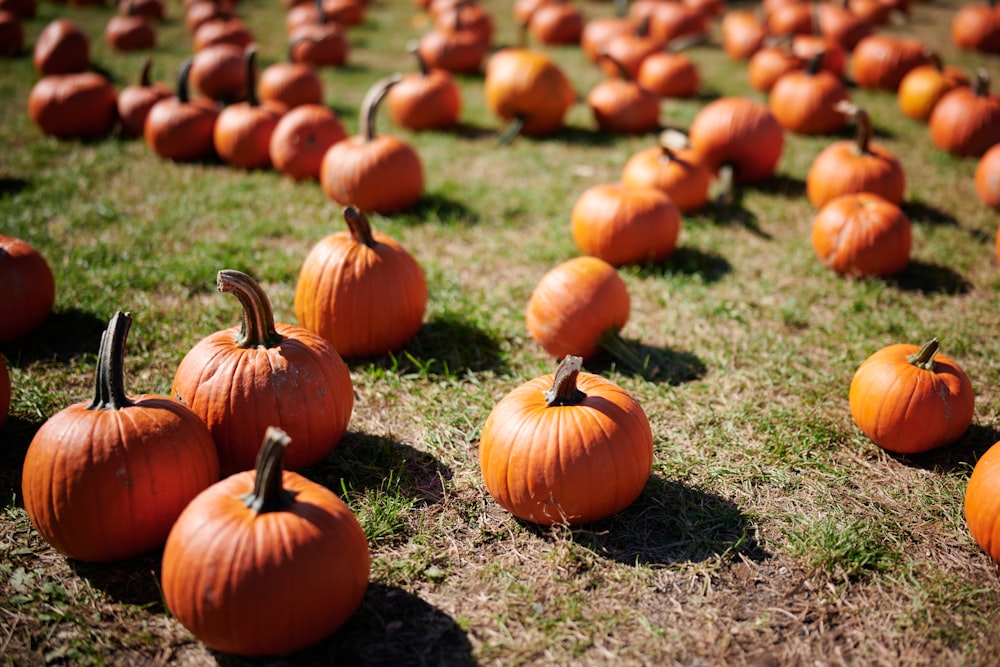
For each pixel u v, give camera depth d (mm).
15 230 1973
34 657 1087
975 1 5047
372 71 3549
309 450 1296
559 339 1563
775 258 1964
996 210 2186
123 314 1172
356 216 1528
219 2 4406
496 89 2654
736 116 2279
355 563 1069
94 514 1123
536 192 2293
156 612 1138
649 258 1889
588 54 3705
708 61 3738
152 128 2432
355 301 1528
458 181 2361
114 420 1140
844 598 1151
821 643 1100
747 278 1889
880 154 2129
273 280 1849
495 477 1219
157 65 3562
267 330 1291
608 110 2707
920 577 1181
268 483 1038
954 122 2525
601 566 1191
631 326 1711
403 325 1570
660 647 1091
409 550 1218
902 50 3133
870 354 1618
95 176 2328
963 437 1415
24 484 1146
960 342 1635
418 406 1482
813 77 2730
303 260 1911
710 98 3143
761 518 1264
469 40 3449
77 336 1644
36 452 1137
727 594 1156
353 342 1554
